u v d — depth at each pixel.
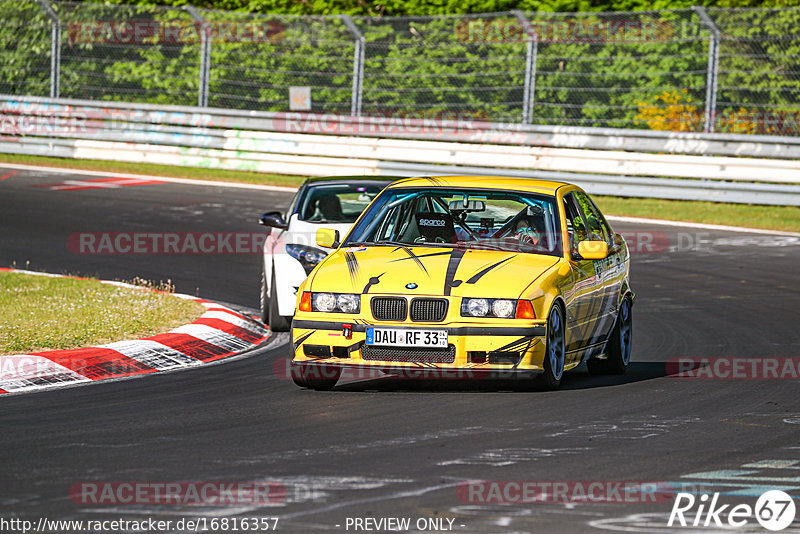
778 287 49.66
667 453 22.75
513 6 87.81
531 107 80.69
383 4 90.12
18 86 95.25
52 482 20.19
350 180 44.00
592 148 80.12
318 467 21.38
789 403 28.17
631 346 36.38
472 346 27.81
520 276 28.88
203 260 55.66
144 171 87.19
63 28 93.94
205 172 87.44
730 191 74.81
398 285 28.41
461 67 84.12
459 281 28.50
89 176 84.38
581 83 81.50
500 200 32.09
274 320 40.16
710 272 53.66
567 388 30.19
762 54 76.25
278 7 93.06
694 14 78.50
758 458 22.45
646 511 18.81
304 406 27.36
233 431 24.50
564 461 22.00
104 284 45.81
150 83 92.94
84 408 27.06
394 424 25.25
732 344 37.75
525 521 18.20
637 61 80.38
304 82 88.75
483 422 25.52
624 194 76.81
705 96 78.62
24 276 47.59
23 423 25.27
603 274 32.75
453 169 79.88
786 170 73.44
